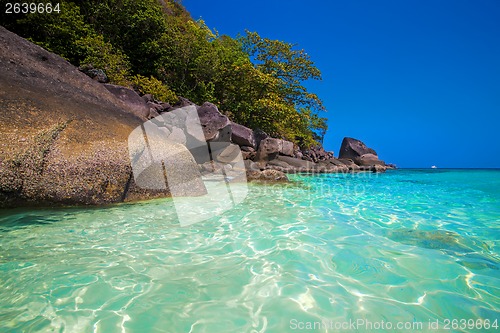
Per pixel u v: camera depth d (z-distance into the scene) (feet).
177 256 9.29
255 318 6.03
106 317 5.88
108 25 45.16
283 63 62.49
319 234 12.04
